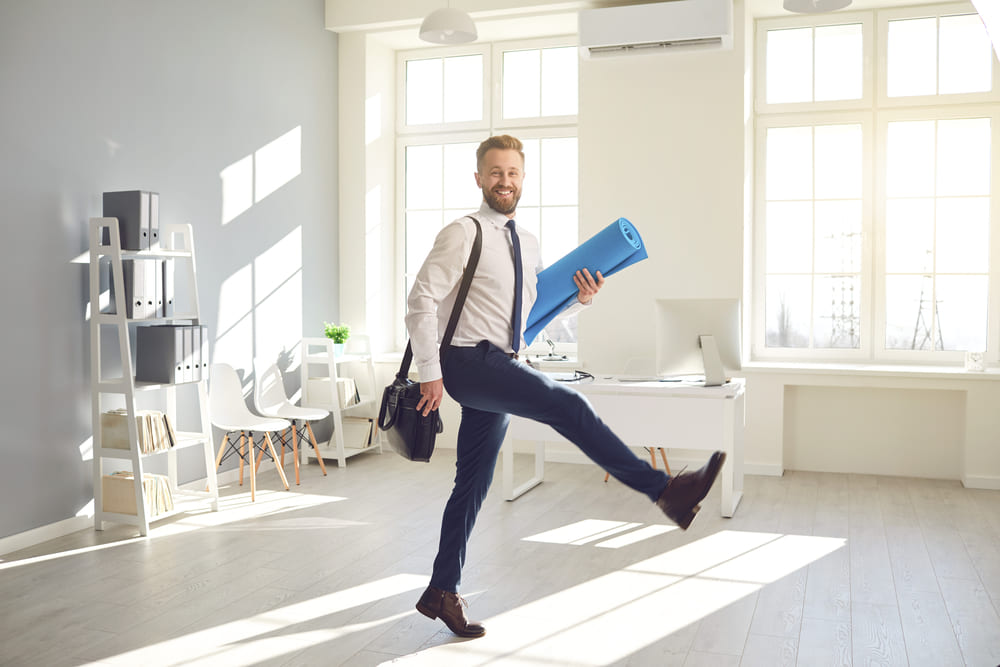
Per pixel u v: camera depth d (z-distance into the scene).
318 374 6.78
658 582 3.75
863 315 6.29
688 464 6.27
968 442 5.64
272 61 6.15
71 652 3.00
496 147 2.92
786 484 5.72
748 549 4.24
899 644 3.07
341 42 6.96
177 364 4.69
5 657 2.96
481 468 3.07
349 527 4.62
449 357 2.84
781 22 6.34
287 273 6.37
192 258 4.89
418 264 7.37
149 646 3.05
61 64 4.42
